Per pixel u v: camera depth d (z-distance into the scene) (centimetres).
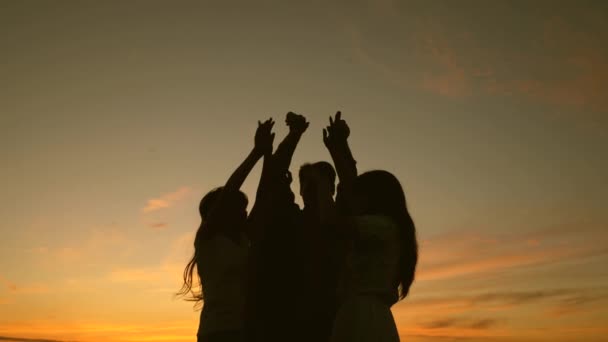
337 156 423
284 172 440
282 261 420
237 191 412
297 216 434
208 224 393
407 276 343
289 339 415
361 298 328
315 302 419
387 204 345
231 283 386
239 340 379
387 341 317
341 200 414
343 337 324
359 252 334
